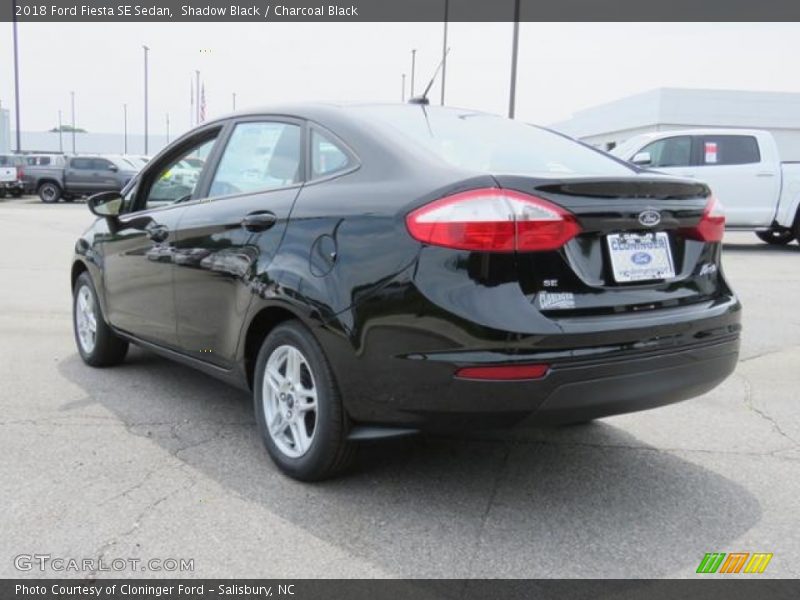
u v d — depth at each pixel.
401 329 2.96
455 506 3.29
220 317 3.87
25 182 29.72
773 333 6.75
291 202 3.51
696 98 35.47
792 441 4.13
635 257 3.14
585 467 3.74
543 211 2.88
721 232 3.57
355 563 2.81
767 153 13.05
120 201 4.95
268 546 2.92
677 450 3.99
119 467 3.64
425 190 3.00
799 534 3.08
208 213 4.02
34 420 4.30
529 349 2.81
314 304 3.21
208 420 4.33
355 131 3.47
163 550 2.89
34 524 3.07
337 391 3.23
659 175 3.40
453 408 2.90
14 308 7.64
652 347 3.05
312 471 3.39
